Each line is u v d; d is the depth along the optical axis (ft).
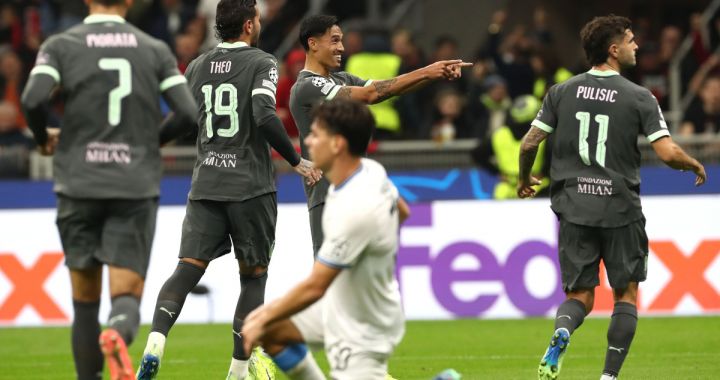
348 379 63.62
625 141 82.84
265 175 87.45
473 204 143.43
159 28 189.06
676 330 127.24
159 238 143.74
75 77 66.80
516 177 151.12
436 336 126.31
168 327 84.02
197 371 102.83
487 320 139.85
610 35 83.76
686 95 186.29
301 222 143.23
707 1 220.23
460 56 211.61
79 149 66.85
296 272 142.61
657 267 141.28
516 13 213.46
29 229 144.77
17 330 139.13
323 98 86.79
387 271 63.67
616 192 82.74
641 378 94.32
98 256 67.51
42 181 151.74
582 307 83.25
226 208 86.89
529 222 142.82
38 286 144.25
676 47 190.90
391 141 167.43
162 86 68.33
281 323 65.41
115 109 67.00
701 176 83.92
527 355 110.73
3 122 164.14
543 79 174.81
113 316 65.92
